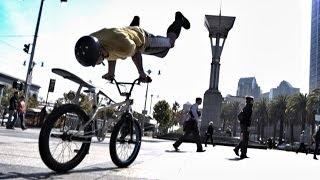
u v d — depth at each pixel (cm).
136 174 359
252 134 9250
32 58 1920
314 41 12381
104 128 365
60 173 314
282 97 6141
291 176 523
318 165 866
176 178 366
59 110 310
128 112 399
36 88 9894
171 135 3584
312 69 12325
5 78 8038
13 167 317
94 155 516
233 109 8725
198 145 1023
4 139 670
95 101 351
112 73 382
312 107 4859
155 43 386
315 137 1423
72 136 325
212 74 4081
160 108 6438
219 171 493
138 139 430
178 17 414
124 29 351
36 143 637
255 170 568
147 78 384
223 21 4106
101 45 330
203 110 4028
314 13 12731
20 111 1456
